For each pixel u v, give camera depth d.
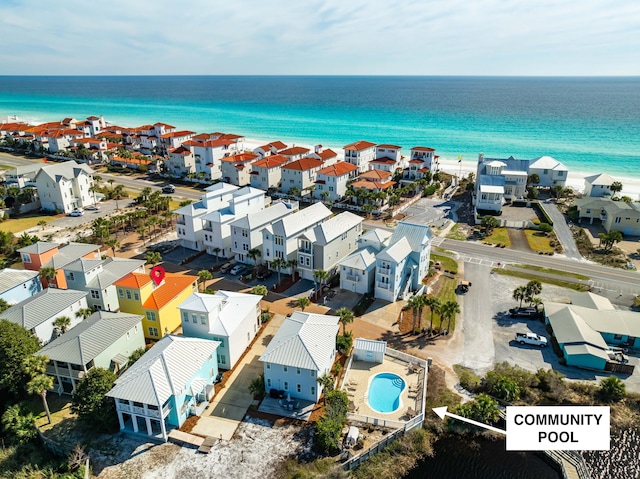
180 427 45.56
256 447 43.38
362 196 114.56
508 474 41.88
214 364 51.38
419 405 48.31
